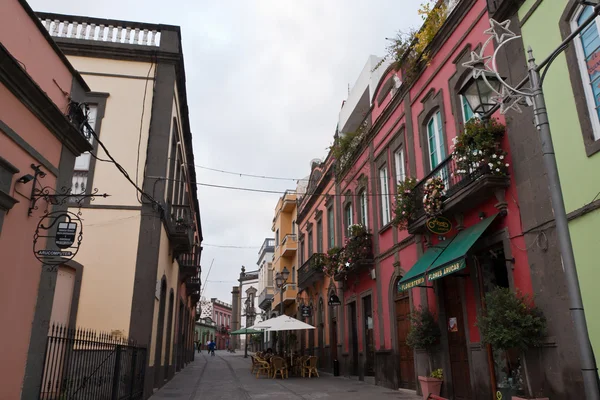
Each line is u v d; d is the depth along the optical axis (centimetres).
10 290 578
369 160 1599
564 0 733
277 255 3488
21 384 598
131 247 1198
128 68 1353
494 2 917
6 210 570
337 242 1934
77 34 1364
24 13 621
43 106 643
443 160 1093
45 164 668
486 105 627
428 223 972
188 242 1591
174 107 1431
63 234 623
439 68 1137
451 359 1020
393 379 1289
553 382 689
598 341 624
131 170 1266
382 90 1523
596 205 643
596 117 673
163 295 1432
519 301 743
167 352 1644
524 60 816
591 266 648
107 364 813
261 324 1884
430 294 1116
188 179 2231
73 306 1134
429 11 1195
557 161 729
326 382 1572
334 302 1816
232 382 1627
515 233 812
